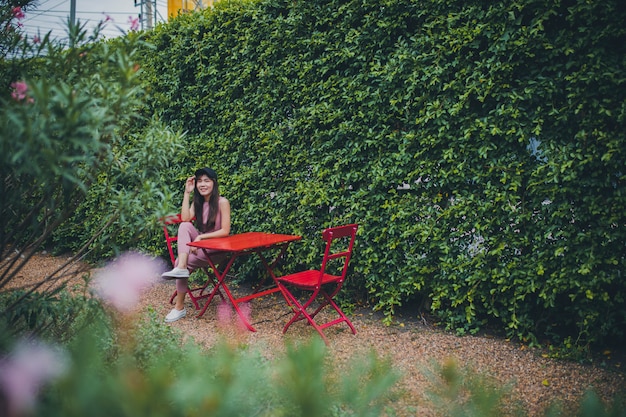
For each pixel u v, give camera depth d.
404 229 4.60
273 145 5.50
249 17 5.80
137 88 2.63
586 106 3.77
